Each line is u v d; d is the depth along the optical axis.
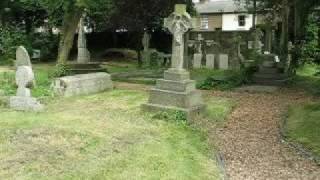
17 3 31.03
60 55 20.41
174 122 11.72
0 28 29.31
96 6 19.02
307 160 8.84
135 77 21.20
